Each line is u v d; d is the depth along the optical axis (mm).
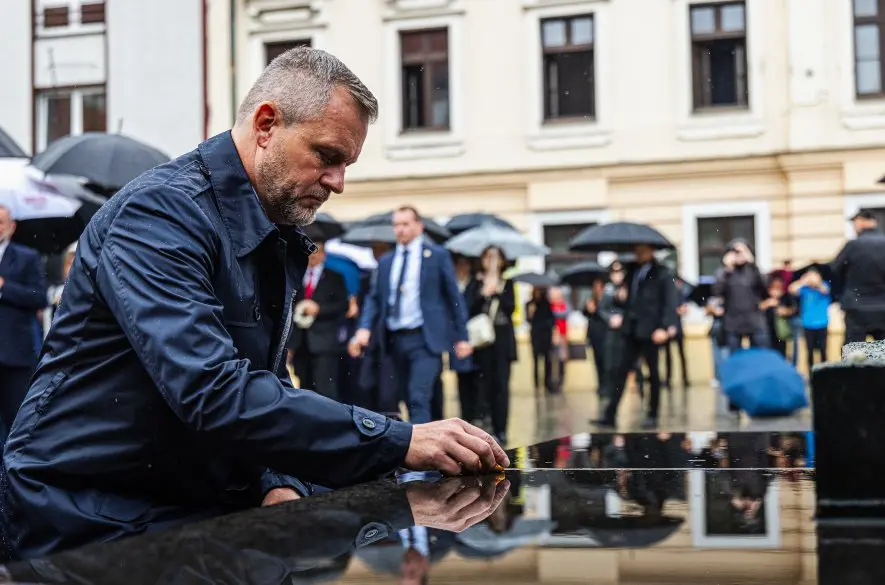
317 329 9109
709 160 18578
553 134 19141
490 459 1805
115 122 19594
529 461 2006
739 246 11750
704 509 1368
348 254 12547
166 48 19484
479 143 19391
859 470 1245
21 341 6375
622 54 18938
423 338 7609
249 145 1890
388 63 19609
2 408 6395
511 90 19281
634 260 10445
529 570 1032
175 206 1764
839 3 18016
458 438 1774
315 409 1676
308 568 1041
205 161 1869
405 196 19672
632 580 994
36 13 19750
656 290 10180
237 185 1866
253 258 1876
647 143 18844
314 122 1863
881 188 17906
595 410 12930
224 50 19500
